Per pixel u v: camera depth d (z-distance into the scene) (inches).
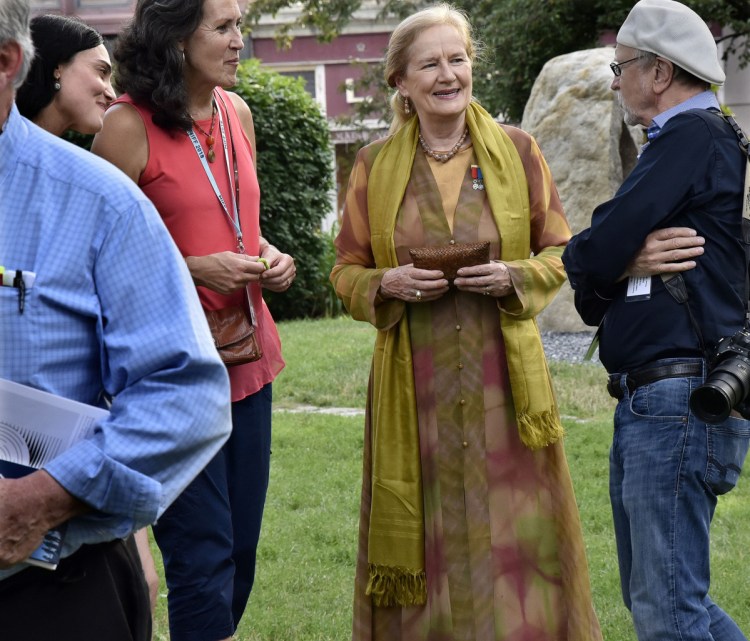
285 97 555.2
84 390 78.0
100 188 77.5
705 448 117.6
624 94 130.0
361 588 139.4
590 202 444.1
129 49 132.3
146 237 77.7
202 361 76.7
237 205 137.6
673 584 118.3
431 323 135.9
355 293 137.3
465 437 135.0
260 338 140.9
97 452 73.6
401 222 137.1
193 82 134.3
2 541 71.8
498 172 136.2
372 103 832.3
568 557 136.0
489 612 135.1
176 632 129.6
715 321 119.0
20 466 76.9
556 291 136.6
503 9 674.8
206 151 135.9
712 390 111.3
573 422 290.4
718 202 120.7
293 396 342.0
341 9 791.1
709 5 642.2
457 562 135.4
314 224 575.8
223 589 130.4
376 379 139.8
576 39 679.1
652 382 120.3
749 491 236.7
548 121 449.4
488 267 130.7
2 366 74.6
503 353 135.8
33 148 77.7
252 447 140.4
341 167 942.4
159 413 75.3
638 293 121.4
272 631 165.5
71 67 129.3
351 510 226.4
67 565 78.4
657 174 119.8
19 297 74.5
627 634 164.1
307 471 255.4
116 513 74.9
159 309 77.0
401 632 137.9
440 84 133.6
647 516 119.9
